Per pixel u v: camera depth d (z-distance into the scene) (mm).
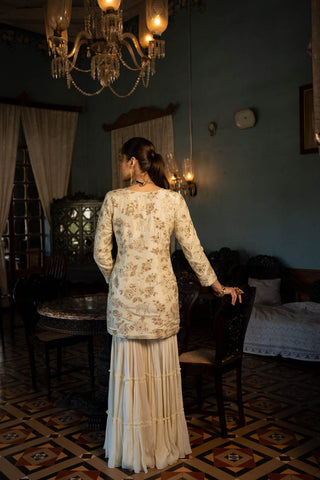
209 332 6051
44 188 8719
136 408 2592
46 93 8859
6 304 8070
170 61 7539
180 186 6949
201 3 6977
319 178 5559
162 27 3928
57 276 5684
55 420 3408
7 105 8273
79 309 3311
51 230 8633
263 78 6160
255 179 6328
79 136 9375
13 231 8656
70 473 2641
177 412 2732
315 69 4219
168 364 2656
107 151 8992
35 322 4051
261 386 4023
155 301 2547
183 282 3590
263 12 6121
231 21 6551
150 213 2568
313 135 5543
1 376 4434
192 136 7223
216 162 6867
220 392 3049
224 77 6684
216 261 6512
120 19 3629
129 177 2684
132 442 2615
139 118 8055
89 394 3434
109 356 3305
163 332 2580
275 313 5031
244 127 6336
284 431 3139
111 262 2670
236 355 3209
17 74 8469
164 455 2656
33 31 8617
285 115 5914
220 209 6848
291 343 4684
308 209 5703
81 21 8125
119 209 2578
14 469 2703
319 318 4816
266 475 2574
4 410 3609
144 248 2562
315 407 3547
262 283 5754
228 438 3041
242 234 6543
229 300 2953
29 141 8578
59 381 4266
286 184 5945
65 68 4035
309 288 5590
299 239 5820
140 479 2551
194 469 2648
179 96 7414
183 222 2633
